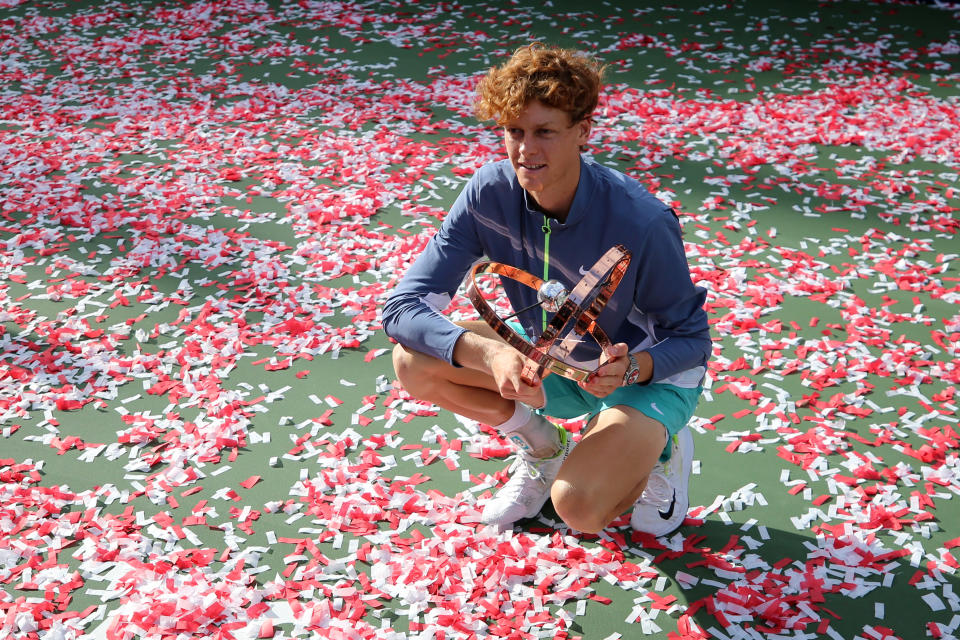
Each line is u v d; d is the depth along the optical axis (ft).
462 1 23.84
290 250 12.39
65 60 20.40
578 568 7.11
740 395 9.25
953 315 10.54
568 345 6.31
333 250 12.32
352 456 8.52
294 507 7.87
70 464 8.46
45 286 11.59
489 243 6.74
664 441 6.50
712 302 10.81
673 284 6.29
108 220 13.16
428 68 19.35
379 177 14.40
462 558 7.23
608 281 5.94
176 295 11.24
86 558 7.31
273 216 13.28
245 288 11.48
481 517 7.62
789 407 9.04
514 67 5.65
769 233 12.50
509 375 5.98
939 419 8.81
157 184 14.38
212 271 11.91
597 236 6.21
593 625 6.69
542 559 7.14
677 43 20.34
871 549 7.29
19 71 19.72
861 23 21.29
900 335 10.18
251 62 19.97
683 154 15.02
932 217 12.87
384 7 23.57
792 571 7.05
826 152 15.05
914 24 21.12
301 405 9.29
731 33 20.86
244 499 8.02
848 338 10.14
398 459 8.48
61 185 14.39
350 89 18.22
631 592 6.96
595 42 20.56
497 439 8.69
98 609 6.82
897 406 9.04
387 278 11.63
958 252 11.94
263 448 8.68
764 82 18.06
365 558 7.25
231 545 7.44
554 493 6.40
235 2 24.32
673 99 17.33
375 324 10.64
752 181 14.05
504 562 7.14
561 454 7.51
